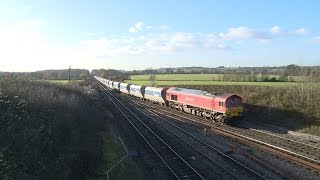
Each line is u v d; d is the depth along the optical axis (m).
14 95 25.48
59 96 34.78
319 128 33.56
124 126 38.38
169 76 129.12
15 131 20.47
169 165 23.27
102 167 22.27
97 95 71.75
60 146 22.38
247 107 45.16
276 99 42.88
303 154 24.92
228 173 20.92
